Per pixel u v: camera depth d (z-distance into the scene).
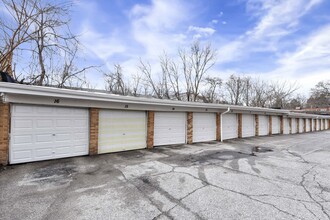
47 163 6.32
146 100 8.52
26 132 6.29
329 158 7.53
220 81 28.56
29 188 4.25
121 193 4.02
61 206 3.44
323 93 47.56
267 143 11.67
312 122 25.47
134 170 5.63
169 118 10.20
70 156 7.19
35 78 9.78
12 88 5.39
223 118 12.95
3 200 3.66
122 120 8.52
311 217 3.12
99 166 6.04
